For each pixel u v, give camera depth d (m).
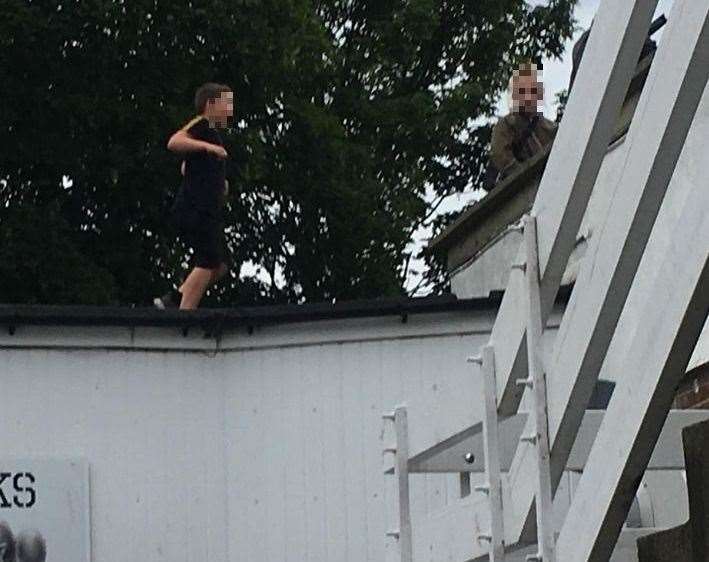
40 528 8.21
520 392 4.66
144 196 18.28
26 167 18.23
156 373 8.48
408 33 23.20
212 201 9.63
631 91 7.70
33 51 17.55
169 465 8.44
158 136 17.95
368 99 23.11
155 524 8.38
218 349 8.60
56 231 17.55
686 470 4.23
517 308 4.55
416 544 5.20
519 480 4.60
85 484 8.30
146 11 17.72
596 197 7.38
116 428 8.40
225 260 9.72
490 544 4.71
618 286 4.07
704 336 5.88
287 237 20.55
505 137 10.48
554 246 4.33
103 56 17.69
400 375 8.41
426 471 5.21
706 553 4.11
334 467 8.41
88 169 18.03
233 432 8.53
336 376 8.46
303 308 8.43
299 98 19.86
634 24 4.01
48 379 8.35
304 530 8.41
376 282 20.73
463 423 5.00
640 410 3.94
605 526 4.12
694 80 3.73
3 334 8.30
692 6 3.70
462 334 8.41
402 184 22.55
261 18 18.31
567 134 4.29
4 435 8.27
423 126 22.47
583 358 4.19
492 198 10.05
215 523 8.46
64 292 17.39
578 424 4.32
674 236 3.79
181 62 18.05
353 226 20.31
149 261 18.72
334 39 23.67
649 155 3.88
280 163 19.75
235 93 18.77
